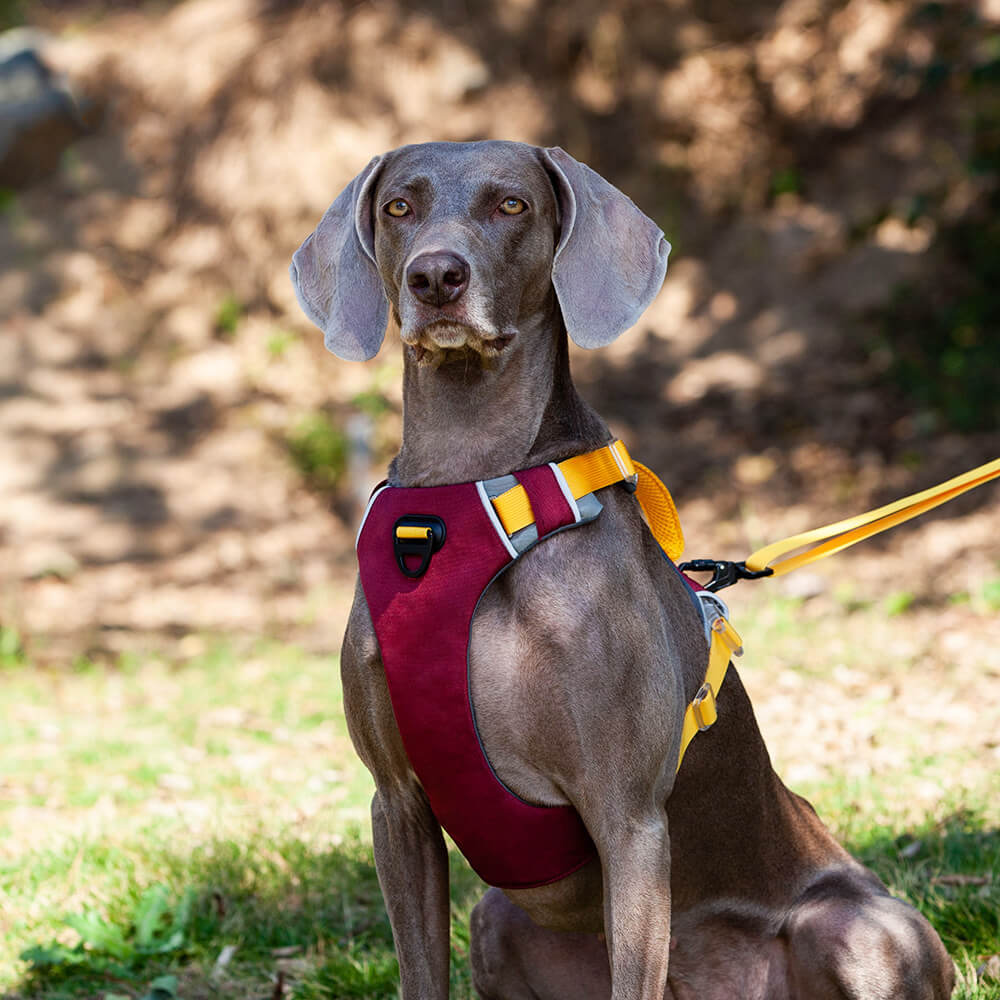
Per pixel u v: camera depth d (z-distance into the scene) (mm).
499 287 2746
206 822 5441
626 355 13398
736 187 14352
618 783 2682
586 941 3254
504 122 14680
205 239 14430
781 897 3213
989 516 9930
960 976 3705
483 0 15164
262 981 4145
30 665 8680
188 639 9312
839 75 14477
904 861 4504
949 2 14078
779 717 6457
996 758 5598
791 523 10734
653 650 2760
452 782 2723
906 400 11859
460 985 3939
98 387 13320
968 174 12305
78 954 4273
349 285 2957
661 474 11742
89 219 14883
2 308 14055
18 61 15508
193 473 12266
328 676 7934
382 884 2965
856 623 8055
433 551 2727
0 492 11961
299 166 14219
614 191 2945
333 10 14938
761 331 13180
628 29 15062
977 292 12305
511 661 2682
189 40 15633
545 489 2746
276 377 13336
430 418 2877
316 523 11711
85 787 6031
